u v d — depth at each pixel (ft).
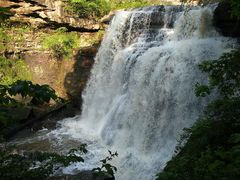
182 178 15.37
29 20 59.52
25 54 59.62
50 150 38.34
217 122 19.81
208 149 16.47
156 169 32.45
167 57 40.01
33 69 59.11
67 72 57.67
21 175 14.43
